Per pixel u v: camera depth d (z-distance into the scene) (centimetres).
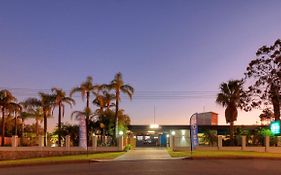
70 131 6606
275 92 6234
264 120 6381
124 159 3709
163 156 4097
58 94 7038
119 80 6438
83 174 2597
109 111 6612
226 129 7381
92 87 6481
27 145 6250
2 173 2778
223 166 3008
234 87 6247
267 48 6197
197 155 3841
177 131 5719
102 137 6550
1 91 7550
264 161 3488
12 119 8688
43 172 2781
